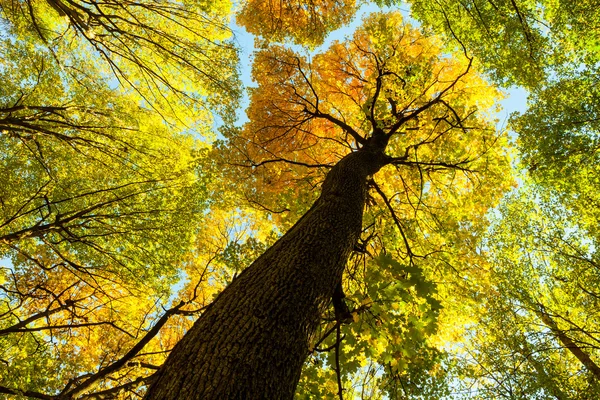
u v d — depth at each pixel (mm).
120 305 7047
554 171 7891
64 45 7336
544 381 7164
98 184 7199
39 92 7203
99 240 6648
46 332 6480
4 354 5359
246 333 1833
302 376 3484
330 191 3920
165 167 7480
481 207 7336
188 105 7465
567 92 7941
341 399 3291
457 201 7266
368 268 4012
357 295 3225
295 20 8227
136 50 6938
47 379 5098
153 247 6719
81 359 6516
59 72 7418
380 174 7469
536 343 7820
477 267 6777
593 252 8234
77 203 6801
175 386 1560
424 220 7223
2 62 7098
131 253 6605
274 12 8125
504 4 6148
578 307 8188
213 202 7586
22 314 6801
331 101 8172
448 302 6445
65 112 6281
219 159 6961
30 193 6551
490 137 6629
